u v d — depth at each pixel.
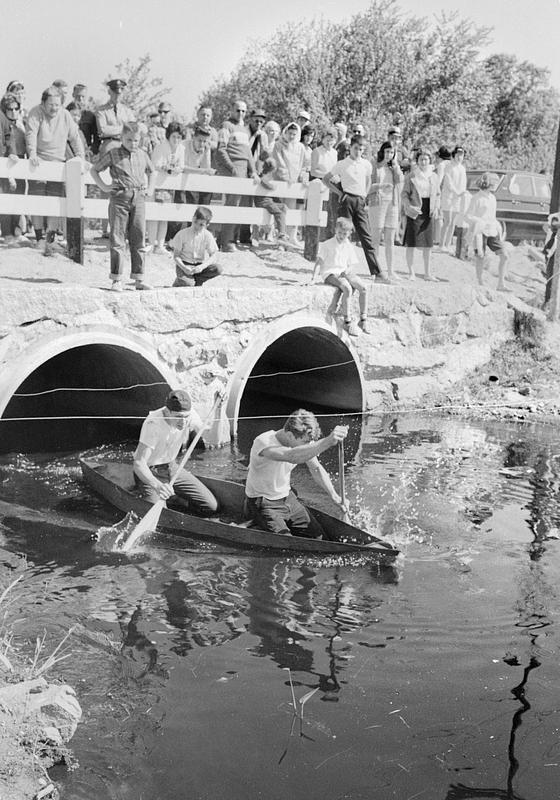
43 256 11.14
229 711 4.33
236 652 4.94
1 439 9.52
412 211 12.69
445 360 12.66
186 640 5.07
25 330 8.54
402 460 9.23
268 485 6.80
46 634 5.04
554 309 13.88
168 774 3.82
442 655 4.97
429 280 13.33
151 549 6.48
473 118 24.20
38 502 7.45
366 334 11.75
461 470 8.87
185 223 13.07
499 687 4.63
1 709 3.78
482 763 3.97
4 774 3.62
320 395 12.38
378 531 6.97
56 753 3.88
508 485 8.34
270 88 21.53
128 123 9.07
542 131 27.47
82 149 11.37
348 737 4.14
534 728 4.26
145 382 9.93
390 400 12.08
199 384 9.99
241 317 10.20
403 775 3.88
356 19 22.05
